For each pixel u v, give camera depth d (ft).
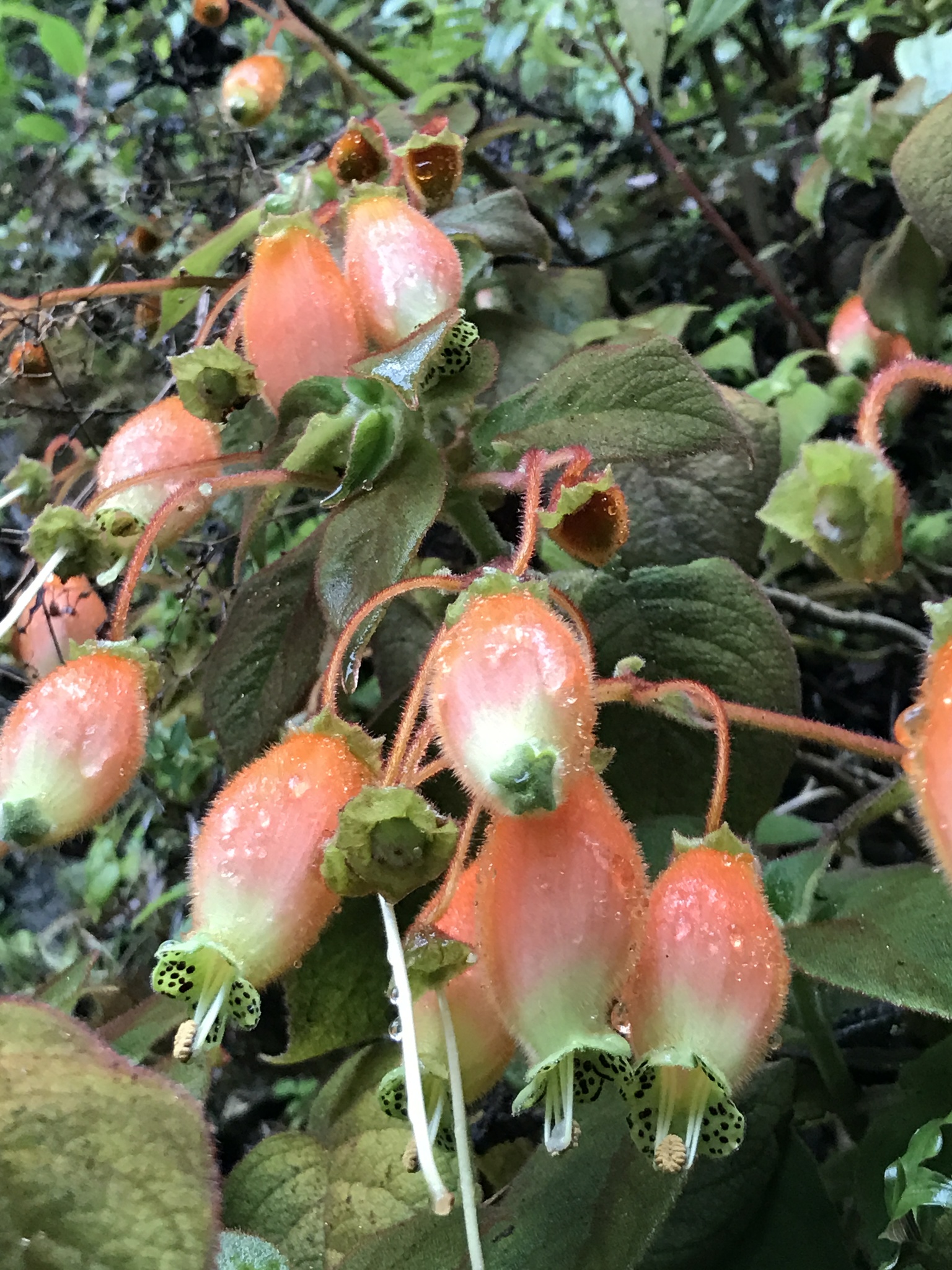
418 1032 0.47
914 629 1.11
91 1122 0.47
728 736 0.55
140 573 0.66
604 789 0.46
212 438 0.69
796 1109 0.74
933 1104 0.61
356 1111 0.69
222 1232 0.58
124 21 1.39
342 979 0.66
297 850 0.45
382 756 0.51
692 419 0.59
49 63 1.58
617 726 0.71
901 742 0.46
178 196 1.23
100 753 0.52
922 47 1.04
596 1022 0.42
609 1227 0.53
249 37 1.30
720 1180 0.61
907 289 0.98
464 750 0.41
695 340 1.39
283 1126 0.98
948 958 0.51
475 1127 0.80
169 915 1.09
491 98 1.50
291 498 0.99
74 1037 0.49
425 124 1.07
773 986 0.43
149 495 0.66
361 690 1.08
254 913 0.45
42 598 0.74
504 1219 0.56
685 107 1.52
